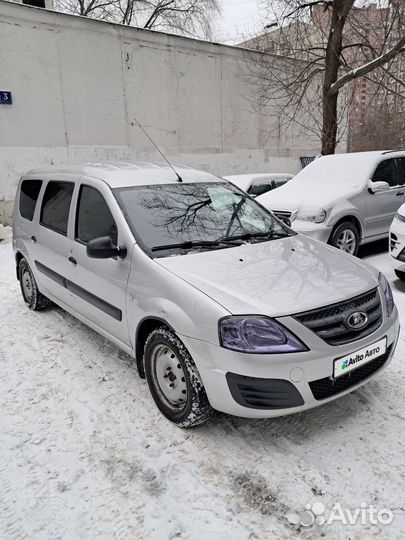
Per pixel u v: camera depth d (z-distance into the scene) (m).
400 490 2.25
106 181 3.56
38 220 4.49
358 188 6.47
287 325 2.38
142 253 2.97
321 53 13.15
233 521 2.11
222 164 13.60
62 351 3.93
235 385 2.38
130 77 11.12
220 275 2.74
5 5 9.08
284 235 3.60
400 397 3.03
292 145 15.61
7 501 2.27
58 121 10.20
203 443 2.65
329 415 2.86
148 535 2.05
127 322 3.08
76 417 2.95
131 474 2.43
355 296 2.64
